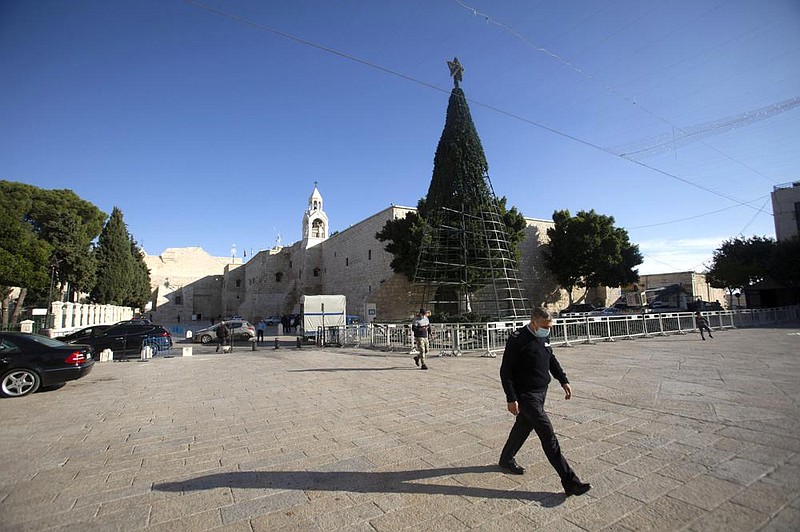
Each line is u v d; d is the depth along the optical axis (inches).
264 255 2539.4
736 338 682.2
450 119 932.6
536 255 1635.1
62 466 183.6
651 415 240.5
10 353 350.6
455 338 589.9
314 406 292.0
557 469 144.6
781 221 1568.7
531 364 158.4
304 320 1004.6
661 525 123.5
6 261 933.2
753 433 202.1
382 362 535.5
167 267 3122.5
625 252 1496.1
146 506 143.6
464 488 152.9
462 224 869.2
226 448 205.2
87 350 391.5
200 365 567.5
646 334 752.3
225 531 126.0
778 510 129.3
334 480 163.0
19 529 128.4
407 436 216.8
